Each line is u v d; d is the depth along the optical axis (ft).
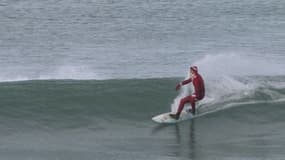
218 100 255.91
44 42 510.58
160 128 234.99
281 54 464.65
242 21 593.42
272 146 217.36
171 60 448.24
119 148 215.10
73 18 603.26
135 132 231.50
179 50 482.69
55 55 464.24
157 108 254.88
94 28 564.30
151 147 215.92
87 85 276.62
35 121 242.58
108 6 655.35
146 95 265.34
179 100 260.42
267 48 487.20
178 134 228.63
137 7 651.66
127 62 441.27
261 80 276.41
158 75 400.47
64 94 265.34
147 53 470.80
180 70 418.72
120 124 241.14
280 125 238.48
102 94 265.34
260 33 544.62
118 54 467.52
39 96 263.29
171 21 593.83
